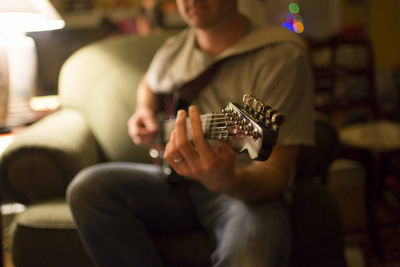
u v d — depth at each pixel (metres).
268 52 0.93
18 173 1.12
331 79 2.10
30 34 2.98
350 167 2.20
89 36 3.28
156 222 1.00
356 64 2.49
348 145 1.74
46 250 1.03
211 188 0.83
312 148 1.17
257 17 2.78
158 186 1.01
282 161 0.87
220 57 0.99
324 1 3.82
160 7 3.03
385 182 2.09
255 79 0.92
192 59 1.10
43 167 1.12
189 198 1.02
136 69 1.45
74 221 0.93
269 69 0.90
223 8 0.99
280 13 3.68
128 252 0.91
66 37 3.23
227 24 1.03
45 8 1.44
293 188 1.02
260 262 0.76
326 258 0.98
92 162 1.29
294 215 0.97
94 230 0.91
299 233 0.94
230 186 0.80
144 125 1.26
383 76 2.58
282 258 0.81
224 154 0.76
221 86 1.00
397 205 1.99
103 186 0.94
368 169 1.65
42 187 1.13
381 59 3.84
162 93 1.24
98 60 1.47
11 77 1.33
